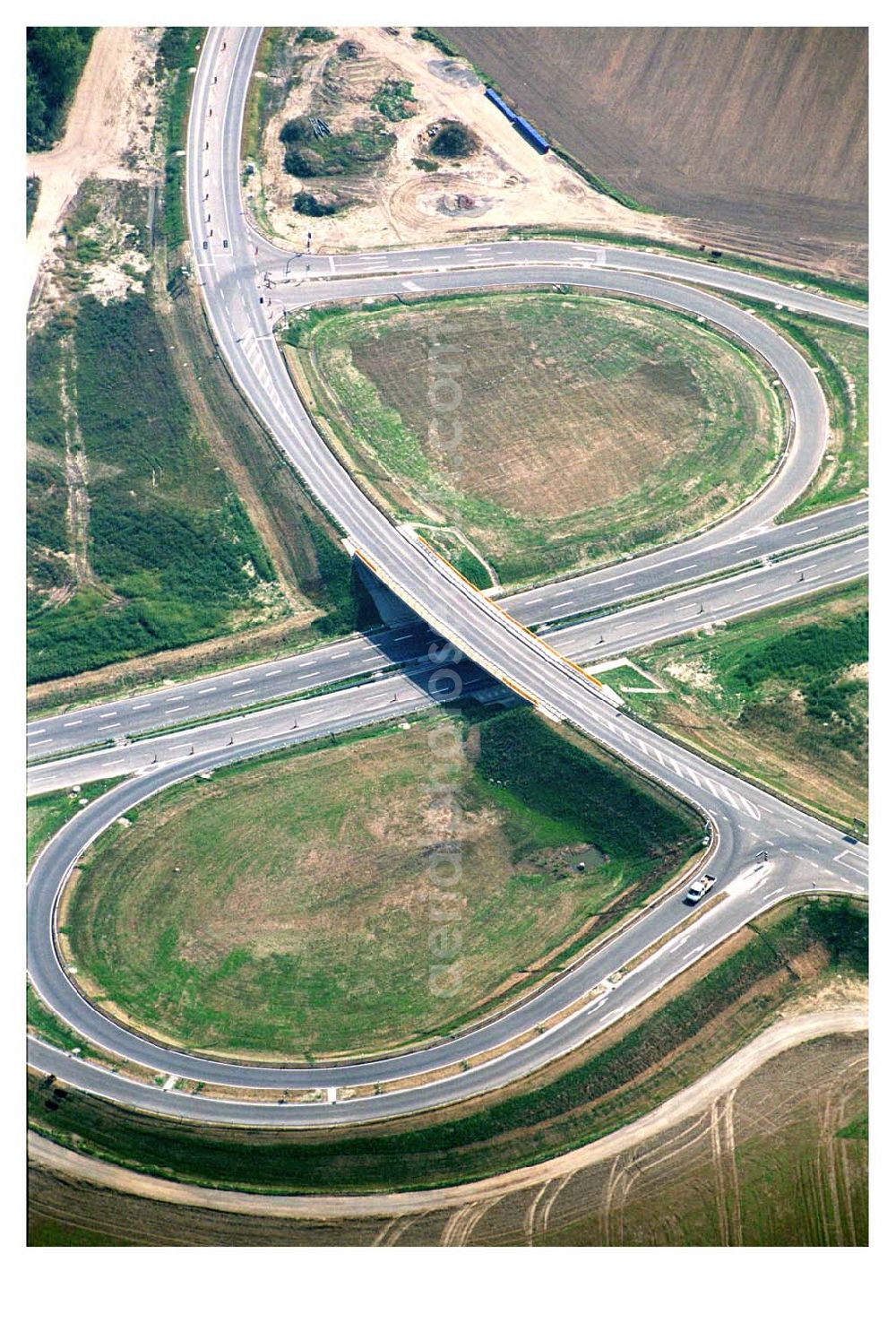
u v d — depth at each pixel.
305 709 180.00
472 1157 134.50
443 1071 140.25
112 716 180.75
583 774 167.12
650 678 177.75
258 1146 135.75
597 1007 143.88
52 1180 134.62
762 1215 130.75
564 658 178.38
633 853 161.00
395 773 171.75
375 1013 147.50
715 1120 135.62
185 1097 139.50
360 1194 132.75
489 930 155.50
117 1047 144.25
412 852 163.50
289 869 162.38
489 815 167.25
